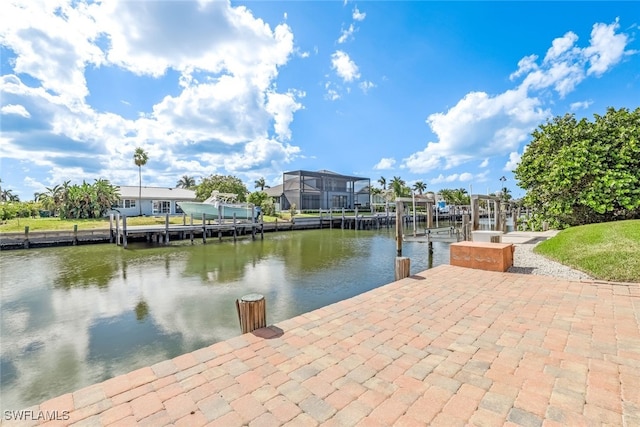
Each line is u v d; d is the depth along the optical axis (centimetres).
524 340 329
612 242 724
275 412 219
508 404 220
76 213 2698
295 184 4094
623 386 237
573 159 1078
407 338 343
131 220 2552
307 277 1040
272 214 3550
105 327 627
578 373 258
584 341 321
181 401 234
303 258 1415
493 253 688
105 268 1186
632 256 625
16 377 451
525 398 226
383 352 310
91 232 1827
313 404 227
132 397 240
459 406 220
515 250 1027
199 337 581
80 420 212
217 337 581
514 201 2131
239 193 3794
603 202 1038
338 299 793
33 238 1670
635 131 1052
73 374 459
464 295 506
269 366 286
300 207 3928
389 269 1170
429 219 1516
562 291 516
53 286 931
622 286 534
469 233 1260
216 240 2098
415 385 249
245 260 1362
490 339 335
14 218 2762
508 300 474
